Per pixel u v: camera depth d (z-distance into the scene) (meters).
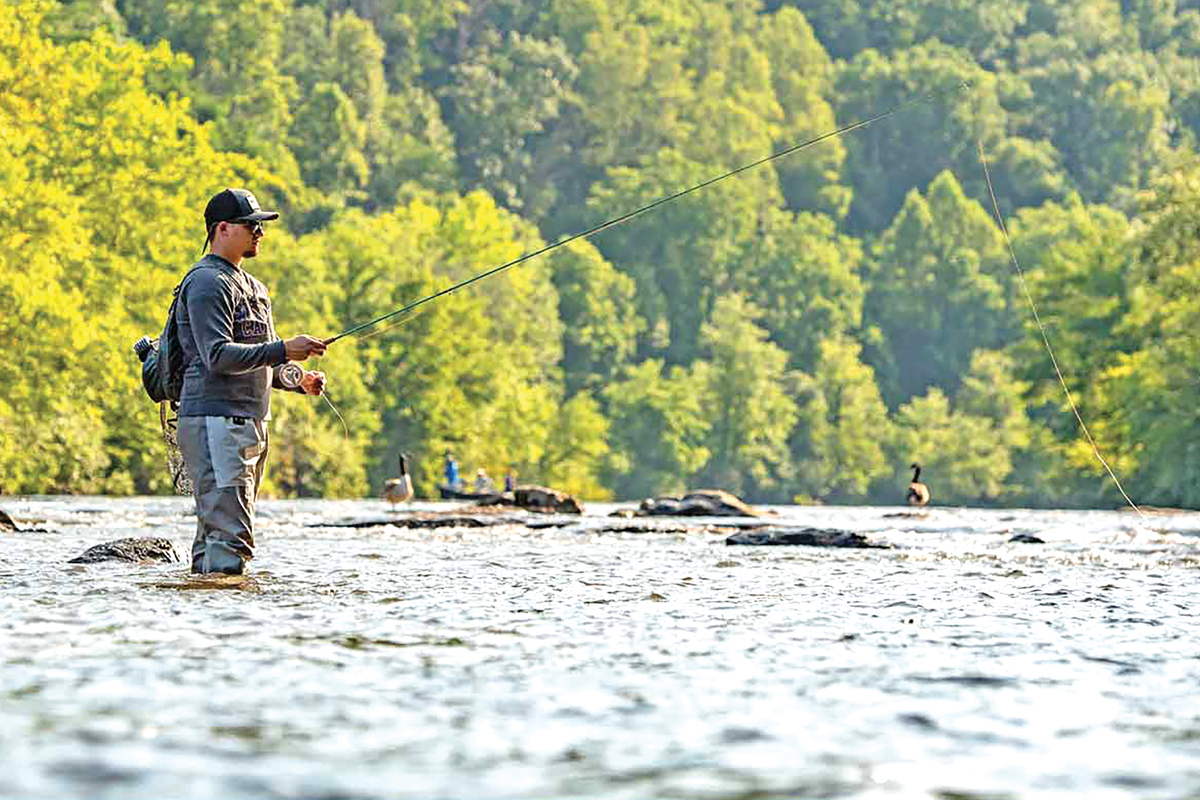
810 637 19.88
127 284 179.00
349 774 10.68
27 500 124.19
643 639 19.27
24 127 171.00
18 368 153.88
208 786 10.10
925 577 33.44
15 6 175.88
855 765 11.44
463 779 10.64
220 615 21.11
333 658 16.78
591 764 11.30
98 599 23.28
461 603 24.02
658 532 62.03
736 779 10.84
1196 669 17.22
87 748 11.30
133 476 180.12
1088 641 20.00
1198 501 199.50
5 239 153.50
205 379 29.27
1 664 15.77
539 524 67.62
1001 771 11.31
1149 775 11.27
